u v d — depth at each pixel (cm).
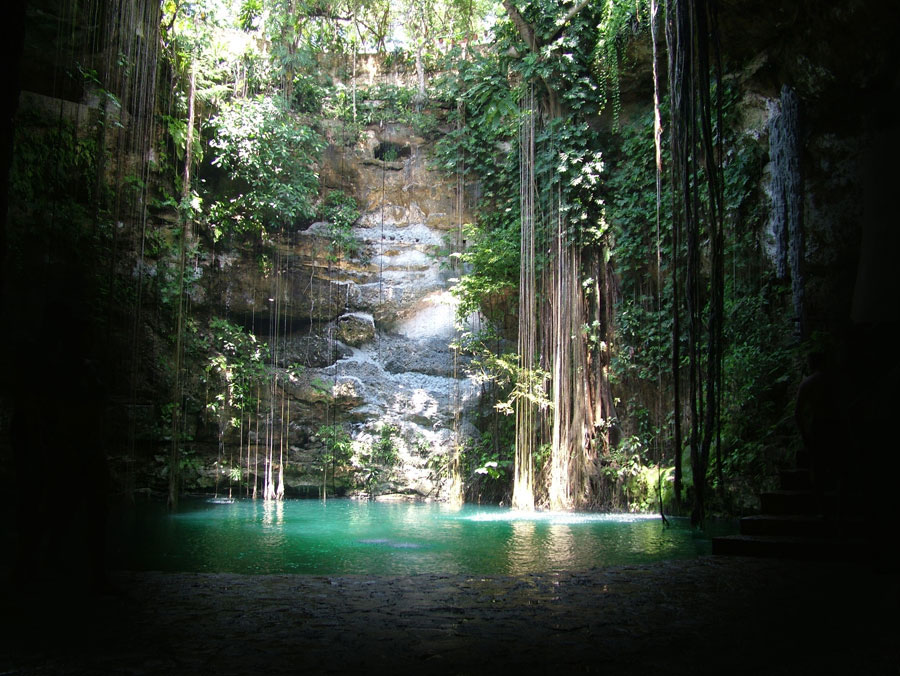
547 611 338
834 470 531
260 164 1448
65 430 361
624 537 802
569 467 1227
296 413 1493
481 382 1470
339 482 1455
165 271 1279
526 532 859
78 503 385
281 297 1562
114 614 323
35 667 243
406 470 1466
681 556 653
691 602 360
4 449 920
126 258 1154
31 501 373
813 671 239
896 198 662
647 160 1239
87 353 375
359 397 1519
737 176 1085
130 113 1143
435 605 351
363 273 1648
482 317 1535
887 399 450
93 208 1032
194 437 1382
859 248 941
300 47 1529
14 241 968
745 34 1004
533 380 1273
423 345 1620
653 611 339
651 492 1148
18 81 279
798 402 552
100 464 366
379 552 676
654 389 1226
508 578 429
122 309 1109
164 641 279
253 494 1402
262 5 1496
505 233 1430
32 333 947
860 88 885
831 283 973
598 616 328
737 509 953
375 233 1655
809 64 916
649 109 1273
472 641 284
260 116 1427
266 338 1566
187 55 1337
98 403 371
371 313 1641
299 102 1588
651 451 1202
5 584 381
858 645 273
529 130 1346
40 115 1025
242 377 1438
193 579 418
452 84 1548
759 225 1070
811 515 577
